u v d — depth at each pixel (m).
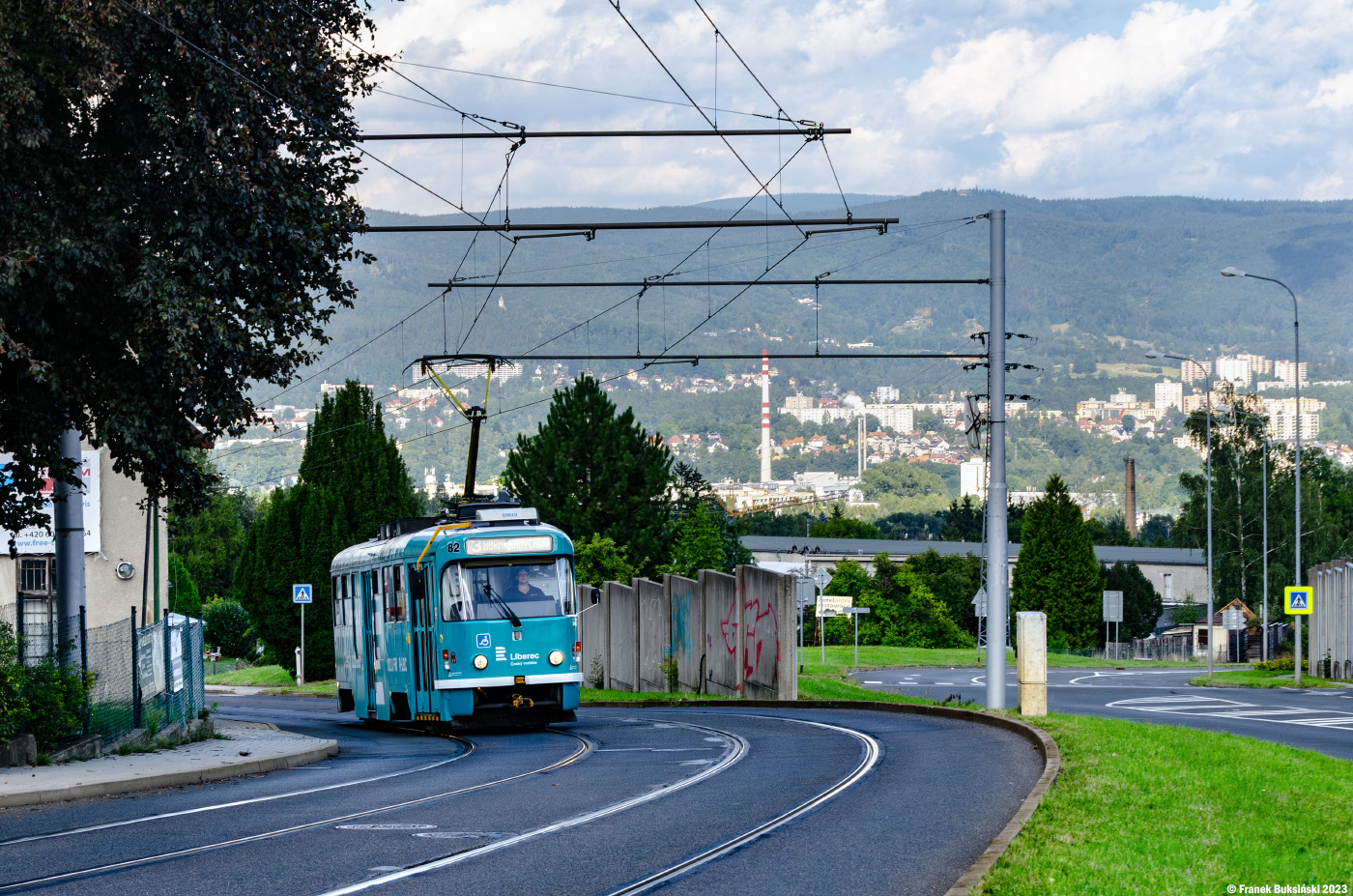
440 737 34.94
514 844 15.27
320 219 27.19
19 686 24.59
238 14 25.31
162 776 22.58
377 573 39.31
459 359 40.06
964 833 15.33
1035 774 20.64
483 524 35.81
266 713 49.56
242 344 25.11
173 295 23.92
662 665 54.06
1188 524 121.69
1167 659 123.19
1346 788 19.42
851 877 13.05
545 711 34.34
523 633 34.06
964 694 54.25
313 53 26.75
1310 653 83.62
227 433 27.08
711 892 12.48
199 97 24.33
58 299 24.14
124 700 29.34
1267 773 20.62
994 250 36.03
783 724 33.66
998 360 36.22
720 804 18.16
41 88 23.17
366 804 19.06
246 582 75.19
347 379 77.19
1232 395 121.00
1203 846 13.84
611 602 60.56
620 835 15.76
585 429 96.56
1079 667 95.12
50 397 25.62
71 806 19.75
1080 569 139.75
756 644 45.84
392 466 76.94
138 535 48.53
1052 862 12.74
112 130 25.53
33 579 46.69
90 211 24.22
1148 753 22.59
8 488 27.56
